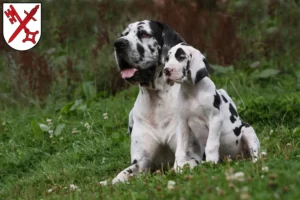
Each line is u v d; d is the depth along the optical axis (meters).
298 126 12.34
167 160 10.99
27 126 14.88
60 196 9.02
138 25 10.73
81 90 17.06
